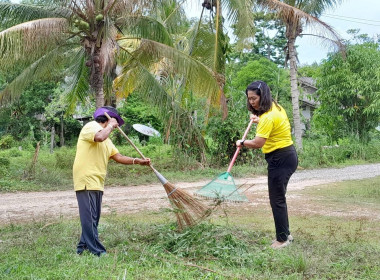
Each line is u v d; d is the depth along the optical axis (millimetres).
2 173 14352
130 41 16375
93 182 4941
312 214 8094
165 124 15914
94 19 13570
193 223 5355
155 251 4922
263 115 5398
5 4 13039
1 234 6160
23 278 3881
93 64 14078
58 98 27531
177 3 17375
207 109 16297
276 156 5402
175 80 17719
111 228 6102
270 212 8242
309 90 39906
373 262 4648
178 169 16969
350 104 24906
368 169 18578
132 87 17016
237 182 14141
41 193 12141
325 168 19484
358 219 7570
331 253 4957
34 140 29984
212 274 4188
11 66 13078
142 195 11352
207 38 17266
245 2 15695
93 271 4102
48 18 12375
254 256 4773
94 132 4902
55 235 5820
